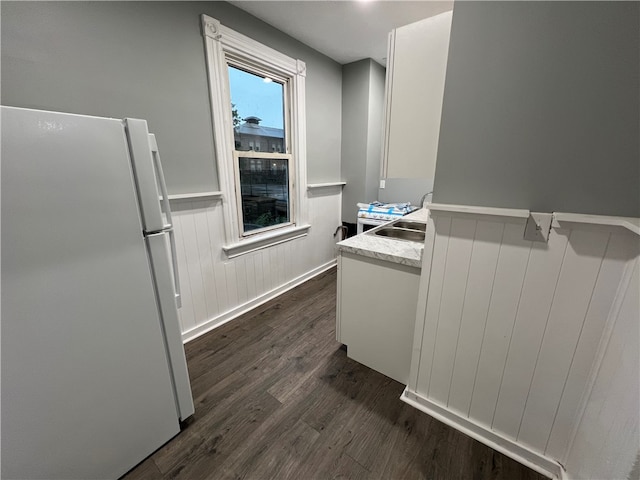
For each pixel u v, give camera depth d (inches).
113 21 57.6
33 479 36.0
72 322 36.1
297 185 114.0
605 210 35.4
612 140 33.4
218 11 75.8
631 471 27.7
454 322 50.8
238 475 46.3
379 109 131.6
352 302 69.0
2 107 28.2
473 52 39.8
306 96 109.8
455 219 46.5
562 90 35.0
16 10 46.9
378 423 55.7
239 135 90.9
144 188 41.3
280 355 76.4
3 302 30.6
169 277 46.8
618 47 31.2
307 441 52.0
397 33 47.2
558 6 33.4
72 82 54.0
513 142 39.6
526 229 40.6
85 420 39.4
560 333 41.0
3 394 32.1
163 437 50.4
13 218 30.0
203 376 68.5
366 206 125.4
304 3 78.7
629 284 33.6
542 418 45.2
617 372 33.5
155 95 66.1
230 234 89.4
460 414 54.3
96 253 37.0
